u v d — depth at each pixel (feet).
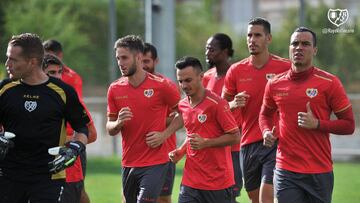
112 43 178.60
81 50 310.65
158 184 87.04
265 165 92.99
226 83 96.99
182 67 81.05
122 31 335.88
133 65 85.97
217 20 506.89
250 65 94.94
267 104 81.56
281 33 336.49
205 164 81.05
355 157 181.47
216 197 81.46
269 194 92.58
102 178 151.33
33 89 68.28
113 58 178.81
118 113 88.63
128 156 88.22
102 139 231.91
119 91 87.76
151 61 102.83
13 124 68.39
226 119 80.53
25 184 68.69
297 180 78.13
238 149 100.99
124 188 89.71
